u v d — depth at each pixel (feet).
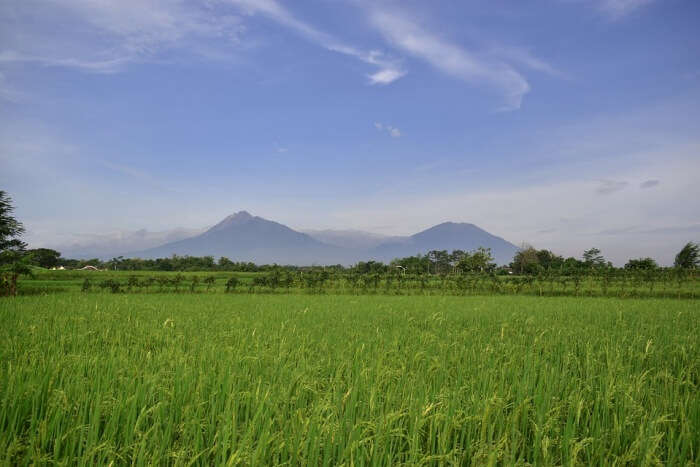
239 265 336.90
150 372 22.72
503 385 22.04
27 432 15.71
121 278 193.06
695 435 16.39
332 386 21.43
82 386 19.03
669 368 28.50
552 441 16.07
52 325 46.01
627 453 14.97
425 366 26.84
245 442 14.55
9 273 110.93
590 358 29.27
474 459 14.76
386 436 15.34
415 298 103.30
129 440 15.33
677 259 187.42
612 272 144.46
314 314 61.41
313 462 14.34
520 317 58.29
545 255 338.75
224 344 34.12
